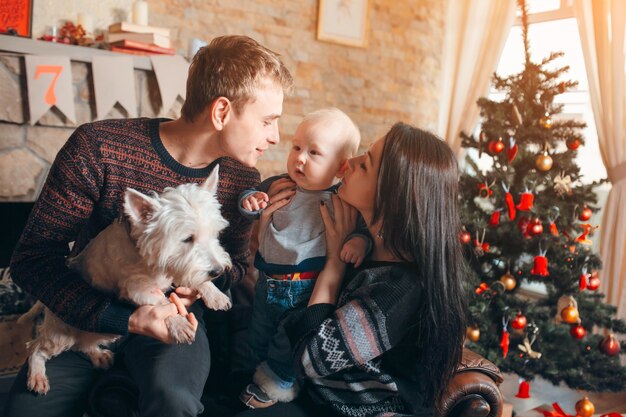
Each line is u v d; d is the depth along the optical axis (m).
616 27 3.32
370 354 1.36
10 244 2.93
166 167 1.54
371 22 4.55
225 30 3.90
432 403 1.43
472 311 2.63
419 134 1.44
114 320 1.37
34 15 2.99
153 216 1.34
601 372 2.73
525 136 2.86
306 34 4.24
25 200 2.83
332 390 1.46
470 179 2.98
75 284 1.42
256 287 1.67
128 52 3.03
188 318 1.37
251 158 1.55
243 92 1.45
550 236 2.77
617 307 3.02
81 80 2.90
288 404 1.52
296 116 4.28
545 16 4.20
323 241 1.54
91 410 1.58
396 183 1.38
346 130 1.58
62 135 2.88
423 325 1.40
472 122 4.46
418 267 1.40
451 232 1.41
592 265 2.80
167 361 1.49
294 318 1.48
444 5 4.95
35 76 2.72
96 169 1.45
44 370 1.52
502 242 2.89
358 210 1.54
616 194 3.34
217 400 1.78
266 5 4.03
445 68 4.69
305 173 1.56
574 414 2.94
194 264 1.33
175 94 3.11
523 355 2.75
